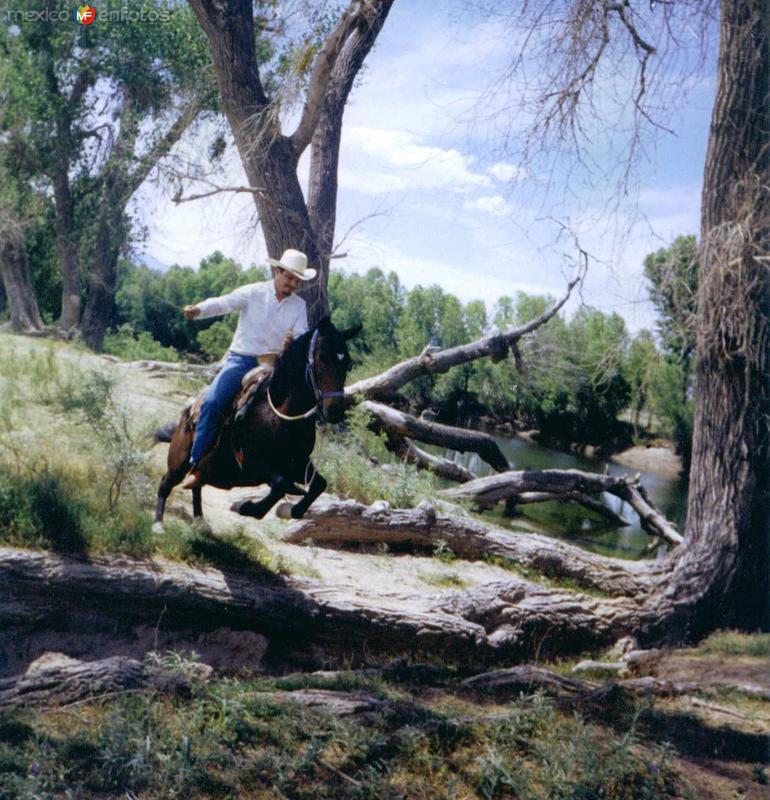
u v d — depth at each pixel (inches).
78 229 1026.7
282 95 561.6
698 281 405.1
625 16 417.1
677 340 439.8
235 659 280.5
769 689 314.0
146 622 275.0
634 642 383.6
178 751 196.7
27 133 959.6
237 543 332.5
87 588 262.5
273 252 629.9
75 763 189.0
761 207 388.8
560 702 271.7
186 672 240.8
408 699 255.9
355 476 495.2
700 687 313.7
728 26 397.1
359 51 695.1
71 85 970.7
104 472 348.2
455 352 668.7
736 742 258.2
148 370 708.0
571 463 1111.0
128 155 966.4
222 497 414.6
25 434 382.0
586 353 557.0
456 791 205.5
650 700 287.4
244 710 220.4
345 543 416.8
